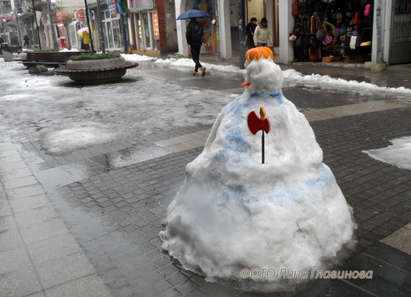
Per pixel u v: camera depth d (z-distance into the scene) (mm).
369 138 6180
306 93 10352
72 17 44344
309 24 16781
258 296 2652
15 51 43906
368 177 4648
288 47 17109
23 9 59000
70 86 15141
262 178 2826
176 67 19672
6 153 6699
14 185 5172
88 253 3387
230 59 20797
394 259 2992
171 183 4871
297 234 2826
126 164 5746
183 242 3178
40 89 14727
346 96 9617
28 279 3055
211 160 3018
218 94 11141
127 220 3959
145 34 29516
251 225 2748
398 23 13141
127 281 2947
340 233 3123
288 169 2902
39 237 3721
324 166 3320
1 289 2947
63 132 7879
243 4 15773
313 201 2924
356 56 15188
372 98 9164
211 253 2865
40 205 4480
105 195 4660
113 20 34188
